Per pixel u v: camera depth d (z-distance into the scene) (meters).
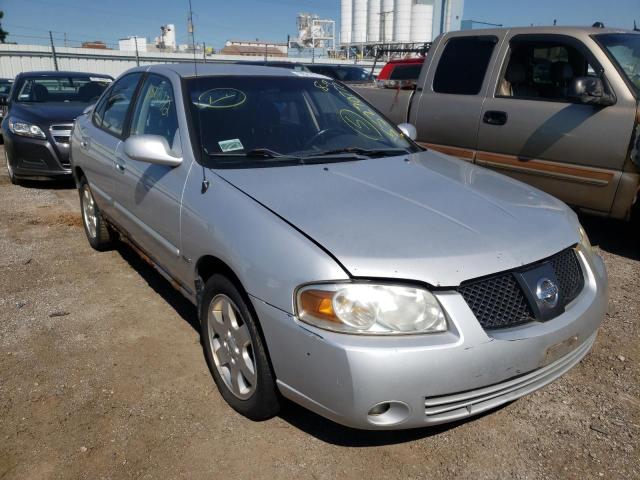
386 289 2.13
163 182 3.17
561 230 2.62
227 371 2.80
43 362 3.20
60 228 5.74
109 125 4.32
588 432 2.63
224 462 2.43
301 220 2.40
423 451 2.51
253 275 2.35
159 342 3.43
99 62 36.31
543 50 5.45
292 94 3.66
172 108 3.38
